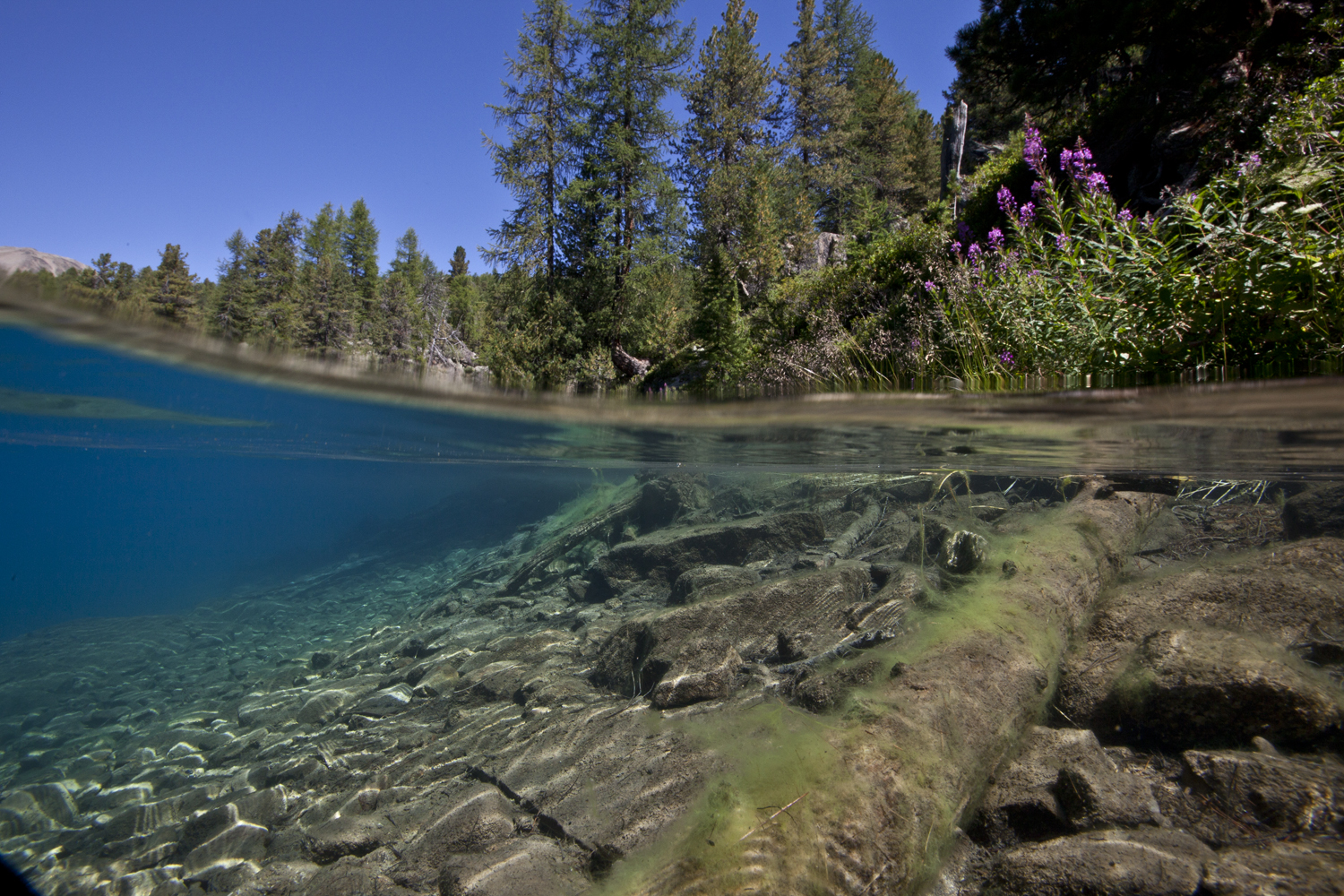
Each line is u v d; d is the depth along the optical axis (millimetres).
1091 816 2322
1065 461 6121
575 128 29812
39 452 15938
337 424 7809
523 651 6105
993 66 12227
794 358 9898
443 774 3934
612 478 12820
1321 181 4094
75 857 4055
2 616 25062
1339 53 6559
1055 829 2383
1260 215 4352
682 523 9867
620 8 31266
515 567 11508
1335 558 3738
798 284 16797
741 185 33250
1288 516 5105
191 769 5453
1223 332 4164
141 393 6508
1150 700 2898
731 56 38875
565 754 3561
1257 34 7605
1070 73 10758
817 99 44844
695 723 3494
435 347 24469
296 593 15109
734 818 2133
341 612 12406
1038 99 11633
